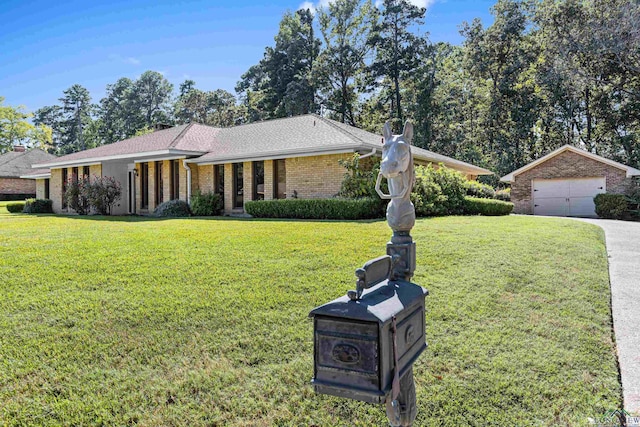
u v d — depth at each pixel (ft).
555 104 94.73
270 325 13.83
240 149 55.16
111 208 64.69
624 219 60.39
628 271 21.97
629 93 81.46
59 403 9.86
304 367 11.22
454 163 69.67
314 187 48.80
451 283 17.92
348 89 127.65
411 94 121.49
